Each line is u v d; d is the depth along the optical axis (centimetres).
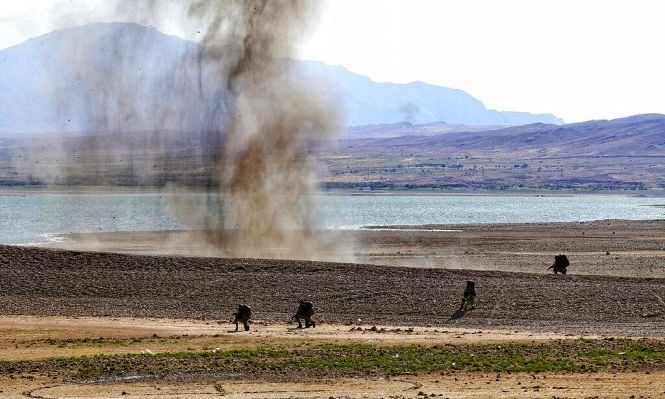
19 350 12750
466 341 13650
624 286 19350
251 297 18338
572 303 17638
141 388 10362
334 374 11138
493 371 11350
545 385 10512
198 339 13750
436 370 11406
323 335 14238
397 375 11119
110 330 14688
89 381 10712
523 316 16625
